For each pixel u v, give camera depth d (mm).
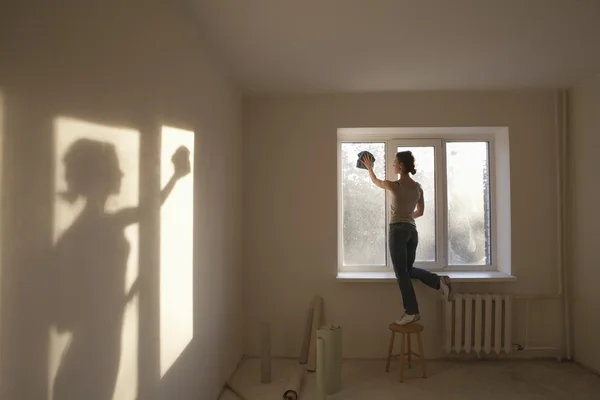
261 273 3508
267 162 3535
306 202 3510
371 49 2574
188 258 2148
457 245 3695
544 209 3445
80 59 1185
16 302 945
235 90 3238
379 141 3729
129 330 1491
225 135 2926
